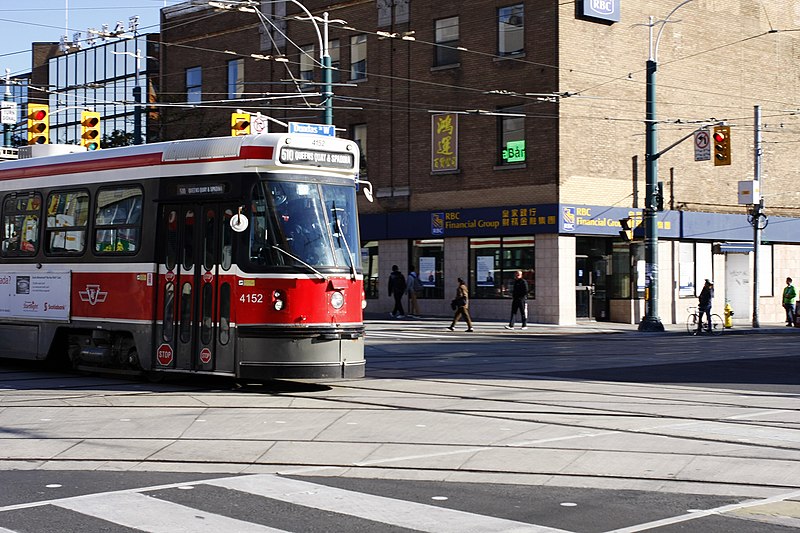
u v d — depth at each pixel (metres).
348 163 16.62
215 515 8.27
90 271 18.02
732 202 44.25
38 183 19.31
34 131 26.94
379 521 8.08
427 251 42.50
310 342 15.62
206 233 16.34
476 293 40.69
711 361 23.70
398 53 42.81
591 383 18.20
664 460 10.69
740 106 44.59
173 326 16.64
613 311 41.03
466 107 40.78
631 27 40.44
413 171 42.56
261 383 17.88
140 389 16.81
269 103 46.81
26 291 19.31
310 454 11.09
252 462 10.69
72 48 43.84
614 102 39.88
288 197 15.91
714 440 11.89
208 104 48.53
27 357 19.23
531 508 8.57
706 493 9.20
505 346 28.59
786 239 46.31
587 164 38.91
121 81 60.34
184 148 16.77
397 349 27.06
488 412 14.13
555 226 37.97
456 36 41.12
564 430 12.61
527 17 38.94
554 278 38.25
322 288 15.80
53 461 10.84
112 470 10.34
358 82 44.00
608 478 9.87
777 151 46.22
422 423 13.09
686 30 42.44
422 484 9.60
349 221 16.48
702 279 43.00
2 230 20.02
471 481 9.74
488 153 40.06
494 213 39.72
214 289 16.14
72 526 7.91
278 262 15.67
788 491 9.30
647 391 17.00
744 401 15.69
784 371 21.11
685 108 42.41
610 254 41.22
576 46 38.66
